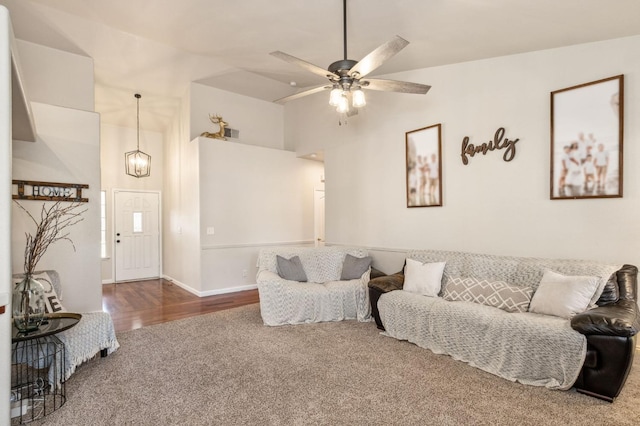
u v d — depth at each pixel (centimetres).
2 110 168
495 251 364
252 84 579
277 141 679
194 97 569
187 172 582
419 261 388
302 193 671
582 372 227
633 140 279
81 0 332
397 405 219
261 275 407
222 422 202
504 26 289
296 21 318
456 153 397
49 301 291
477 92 378
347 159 538
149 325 389
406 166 449
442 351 298
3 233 167
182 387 244
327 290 399
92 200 370
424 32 310
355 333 355
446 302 313
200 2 310
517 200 348
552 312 266
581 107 305
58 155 351
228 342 331
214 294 550
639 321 226
